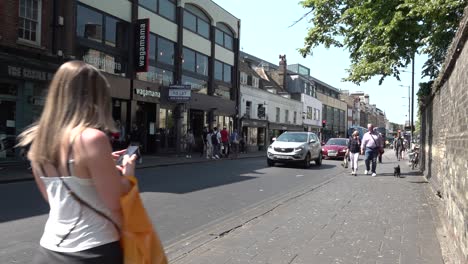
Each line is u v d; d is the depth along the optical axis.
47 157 2.07
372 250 5.93
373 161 16.72
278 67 61.94
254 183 14.19
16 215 8.20
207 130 28.52
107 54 22.64
